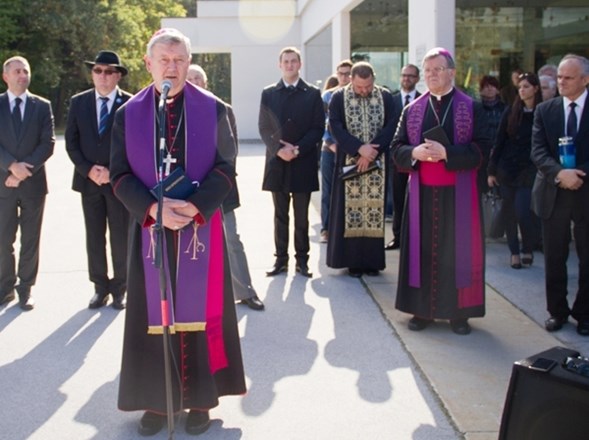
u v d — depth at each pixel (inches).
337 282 258.1
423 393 165.6
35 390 169.5
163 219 134.7
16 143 224.7
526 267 274.2
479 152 194.9
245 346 195.3
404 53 609.6
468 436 144.6
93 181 222.5
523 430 115.5
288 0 954.7
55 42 1337.4
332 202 266.1
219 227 146.8
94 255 229.8
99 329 211.5
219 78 1777.8
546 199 200.7
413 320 208.4
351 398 163.2
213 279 145.7
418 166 201.2
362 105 254.8
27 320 219.5
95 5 1302.9
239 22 964.0
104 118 220.1
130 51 1397.6
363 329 208.7
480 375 174.7
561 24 443.8
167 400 131.8
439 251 200.4
